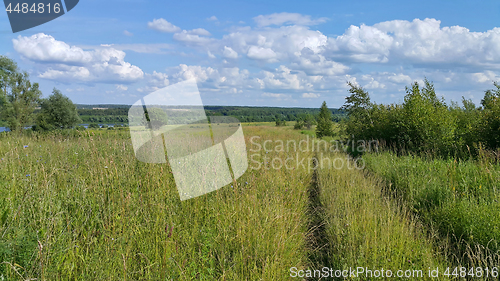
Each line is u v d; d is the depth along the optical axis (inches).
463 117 450.9
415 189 235.9
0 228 98.9
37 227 113.1
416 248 142.4
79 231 115.5
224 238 135.4
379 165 369.1
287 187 234.5
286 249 141.9
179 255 114.4
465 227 163.0
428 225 184.2
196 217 145.8
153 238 120.7
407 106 478.9
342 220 183.2
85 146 242.4
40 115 1489.9
